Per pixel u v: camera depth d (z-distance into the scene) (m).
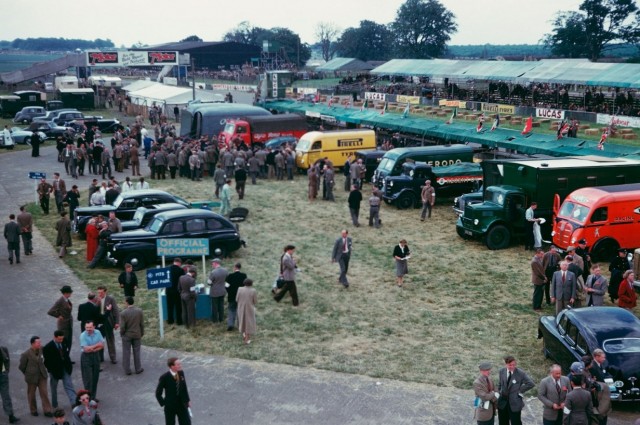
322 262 22.25
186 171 37.12
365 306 18.17
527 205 23.70
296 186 35.50
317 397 13.02
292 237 25.44
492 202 24.17
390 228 26.89
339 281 19.97
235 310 16.47
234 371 14.18
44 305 17.92
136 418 12.24
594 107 43.28
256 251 23.47
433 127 40.88
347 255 19.61
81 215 24.75
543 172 23.14
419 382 13.63
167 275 15.70
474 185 30.73
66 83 83.81
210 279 16.70
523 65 51.25
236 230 22.53
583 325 13.22
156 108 62.72
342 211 29.83
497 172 25.02
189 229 21.78
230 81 112.62
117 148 38.66
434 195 28.16
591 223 21.17
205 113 44.53
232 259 22.42
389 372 14.09
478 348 15.39
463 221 24.53
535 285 17.73
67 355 12.52
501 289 19.58
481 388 10.80
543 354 14.96
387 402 12.80
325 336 16.09
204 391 13.30
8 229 21.41
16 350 15.11
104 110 75.69
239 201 31.50
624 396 12.18
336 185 35.66
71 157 36.50
